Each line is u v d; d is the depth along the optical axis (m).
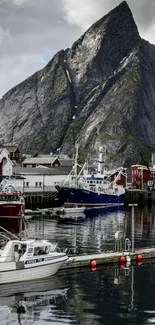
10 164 135.50
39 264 45.88
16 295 41.25
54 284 44.84
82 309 38.25
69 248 61.91
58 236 73.50
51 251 48.41
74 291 42.88
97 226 88.50
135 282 46.19
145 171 177.25
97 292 42.75
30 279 45.47
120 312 37.78
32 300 40.09
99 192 134.88
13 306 38.56
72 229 82.81
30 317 36.34
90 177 141.12
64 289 43.34
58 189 132.50
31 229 81.19
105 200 137.12
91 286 44.56
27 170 147.12
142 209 134.00
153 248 59.53
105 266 52.22
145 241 70.12
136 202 160.38
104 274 48.94
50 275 47.16
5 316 36.44
